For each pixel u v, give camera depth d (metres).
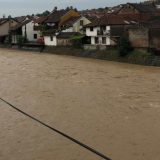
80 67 41.47
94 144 16.08
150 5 65.69
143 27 44.62
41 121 19.38
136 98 24.45
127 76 34.12
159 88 27.88
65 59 50.44
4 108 22.25
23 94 26.28
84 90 27.41
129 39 45.84
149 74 35.12
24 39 71.19
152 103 22.98
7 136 17.22
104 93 26.22
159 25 44.91
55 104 23.00
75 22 63.38
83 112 21.00
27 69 40.09
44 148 15.73
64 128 18.22
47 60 49.53
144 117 19.83
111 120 19.36
